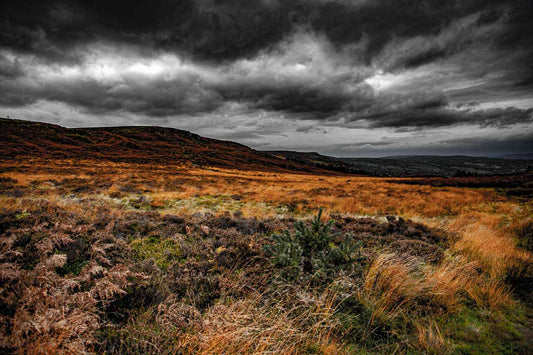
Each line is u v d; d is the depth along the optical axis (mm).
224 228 6809
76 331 2244
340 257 3854
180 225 6441
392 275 3789
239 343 2434
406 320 3016
